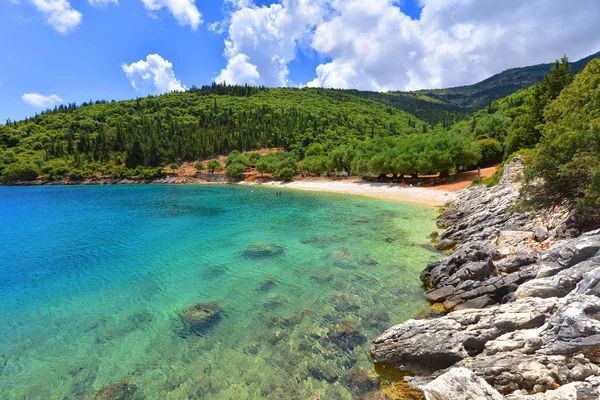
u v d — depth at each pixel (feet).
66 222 116.47
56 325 43.80
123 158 423.23
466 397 22.88
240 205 157.79
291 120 569.23
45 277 61.62
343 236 87.61
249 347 37.40
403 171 199.93
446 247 72.64
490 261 47.75
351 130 539.70
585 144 46.14
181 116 617.21
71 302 50.88
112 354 36.91
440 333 32.37
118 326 43.21
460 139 188.96
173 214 132.05
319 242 81.97
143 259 71.67
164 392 30.55
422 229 93.97
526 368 24.18
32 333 41.81
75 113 583.58
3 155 384.47
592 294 27.22
